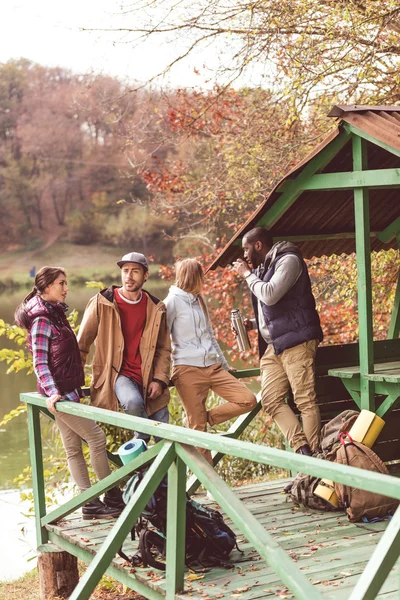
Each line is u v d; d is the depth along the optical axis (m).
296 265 5.02
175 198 11.19
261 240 5.30
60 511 4.81
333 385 5.65
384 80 8.32
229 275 10.02
